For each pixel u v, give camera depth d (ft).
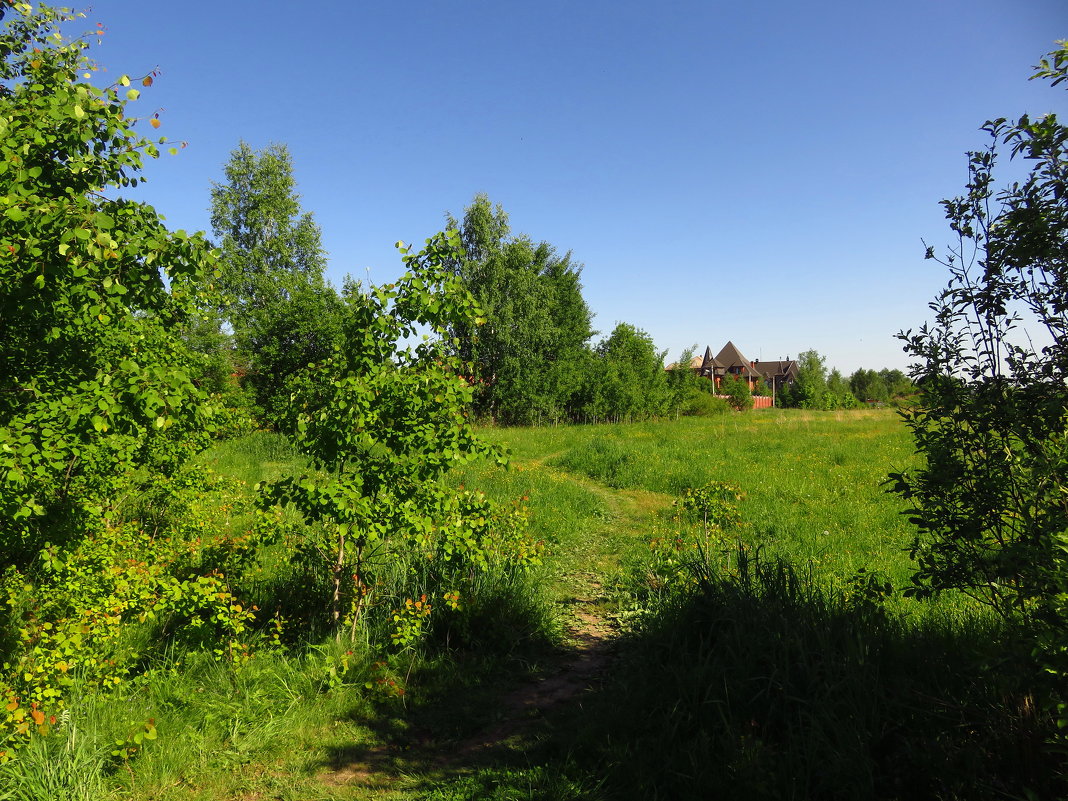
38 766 10.64
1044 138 8.75
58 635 12.28
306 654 15.98
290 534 19.76
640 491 42.93
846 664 11.30
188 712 13.55
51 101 10.71
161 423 11.21
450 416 16.33
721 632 14.16
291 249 106.63
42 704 11.97
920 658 12.21
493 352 106.73
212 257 11.99
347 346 16.37
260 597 18.90
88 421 11.38
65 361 13.84
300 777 11.76
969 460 10.21
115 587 14.62
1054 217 8.64
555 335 112.47
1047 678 7.98
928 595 10.68
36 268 10.37
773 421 96.12
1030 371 9.36
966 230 10.13
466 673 16.01
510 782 11.10
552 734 12.89
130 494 21.49
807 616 13.39
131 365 11.08
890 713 10.81
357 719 13.94
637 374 122.72
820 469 46.14
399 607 18.22
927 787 9.45
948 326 10.36
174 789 11.30
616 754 11.40
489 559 19.63
